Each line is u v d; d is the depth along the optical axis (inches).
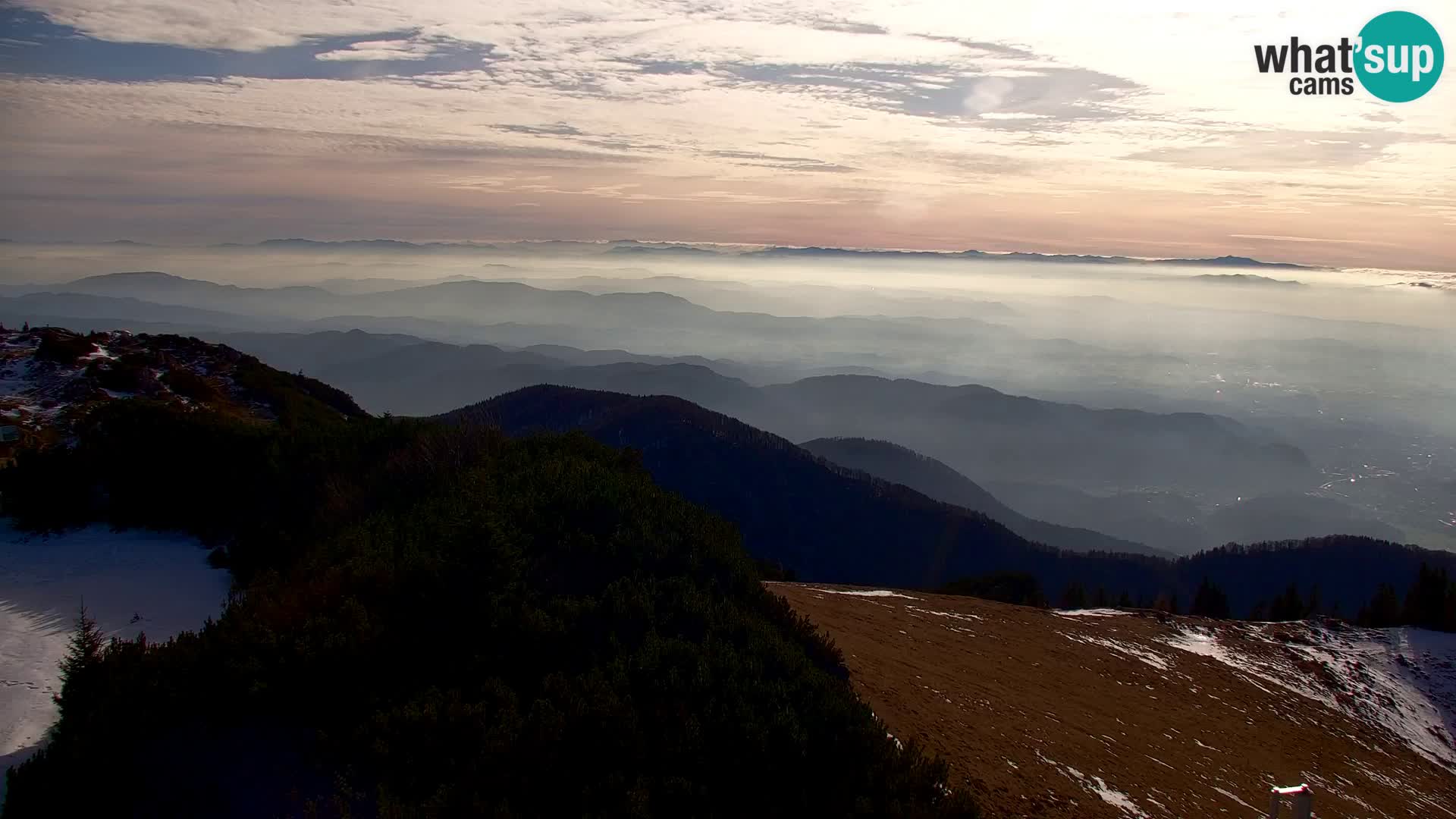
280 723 358.6
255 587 497.4
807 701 410.6
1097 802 525.7
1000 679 748.6
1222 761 745.0
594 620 446.0
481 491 574.2
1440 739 1056.8
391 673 389.4
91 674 378.6
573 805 325.4
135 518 679.1
